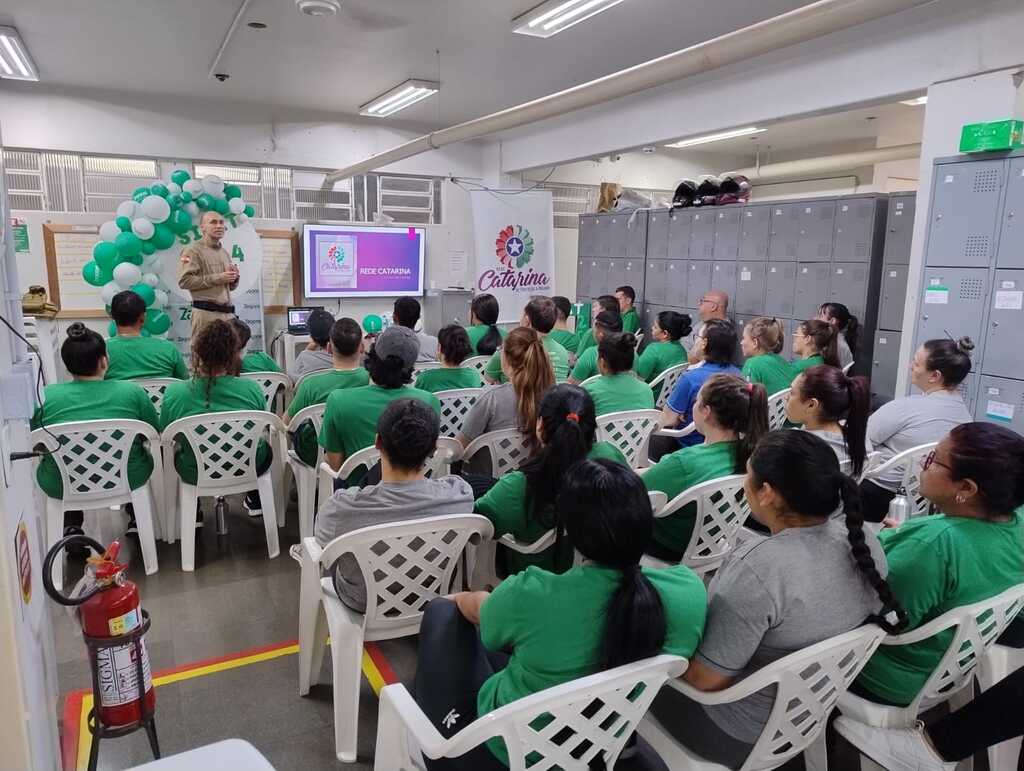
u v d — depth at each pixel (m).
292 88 6.84
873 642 1.29
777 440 1.30
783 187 10.22
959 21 4.07
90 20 4.85
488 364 3.65
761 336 3.98
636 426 2.93
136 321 3.54
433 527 1.71
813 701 1.27
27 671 1.13
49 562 1.38
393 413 1.75
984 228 3.60
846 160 8.20
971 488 1.43
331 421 2.53
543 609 1.14
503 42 5.23
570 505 1.14
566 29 4.93
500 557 2.24
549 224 7.99
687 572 1.30
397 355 2.54
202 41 5.34
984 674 1.79
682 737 1.39
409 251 7.42
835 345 4.01
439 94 7.01
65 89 6.79
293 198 8.20
